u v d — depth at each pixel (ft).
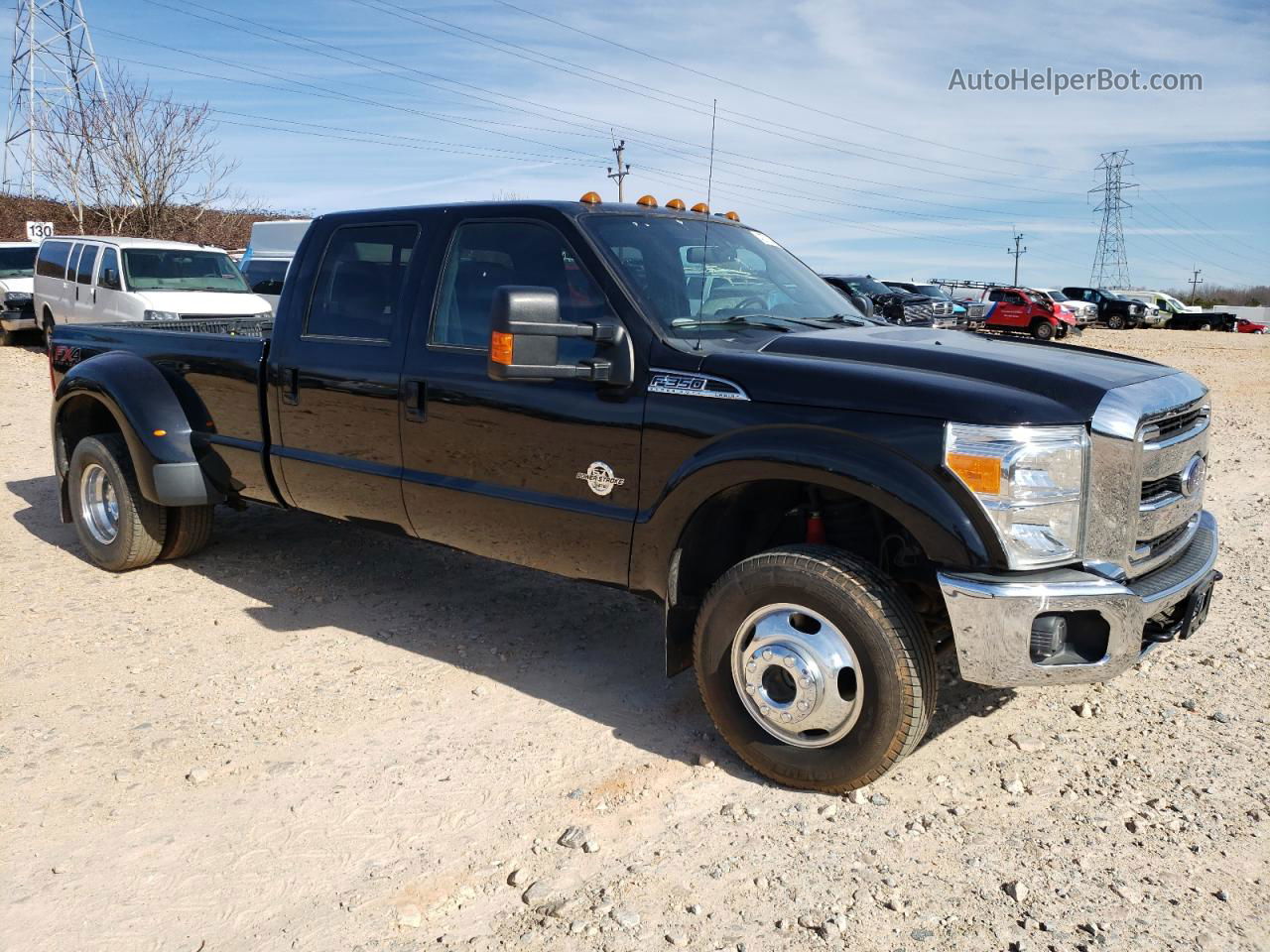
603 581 13.07
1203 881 9.74
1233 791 11.34
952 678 14.39
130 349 18.99
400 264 14.93
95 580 18.63
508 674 14.65
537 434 13.12
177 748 12.33
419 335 14.39
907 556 11.43
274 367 16.28
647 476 12.19
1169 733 12.73
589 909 9.36
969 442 10.13
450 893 9.63
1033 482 10.11
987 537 10.16
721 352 11.92
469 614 17.11
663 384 12.00
